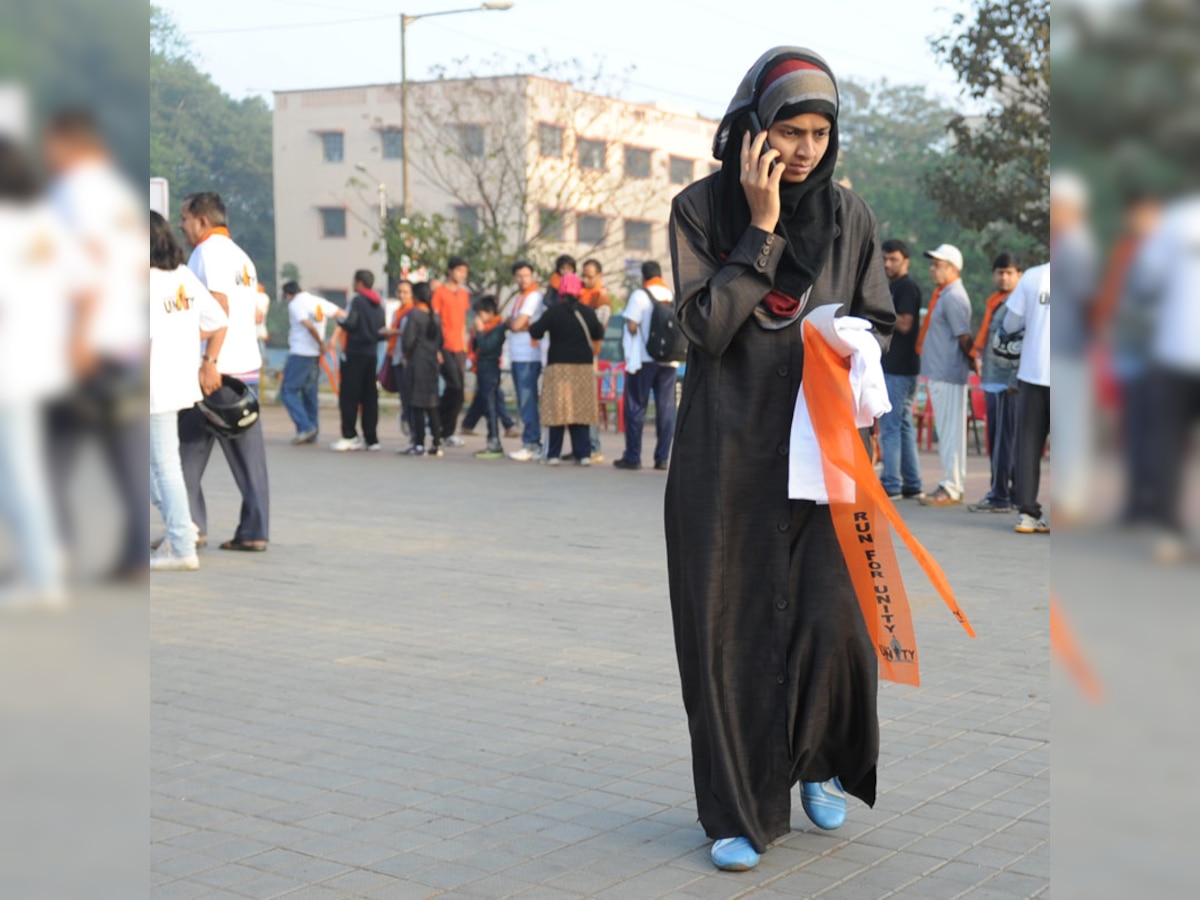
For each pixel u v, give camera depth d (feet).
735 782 11.18
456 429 61.36
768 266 10.87
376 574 25.88
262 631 20.72
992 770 13.89
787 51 11.00
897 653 10.89
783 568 11.27
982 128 65.10
